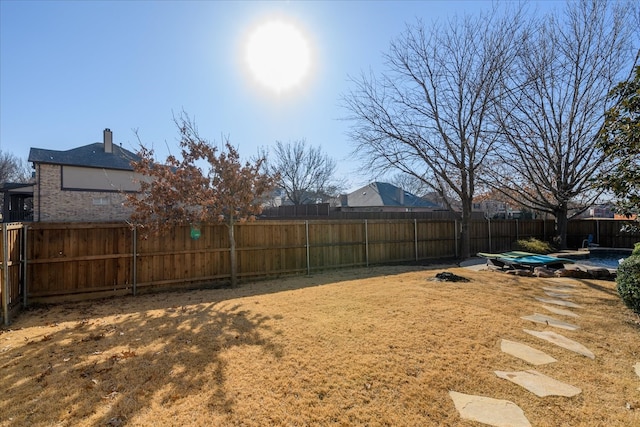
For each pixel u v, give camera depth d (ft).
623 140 14.02
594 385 10.85
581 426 8.78
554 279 27.73
